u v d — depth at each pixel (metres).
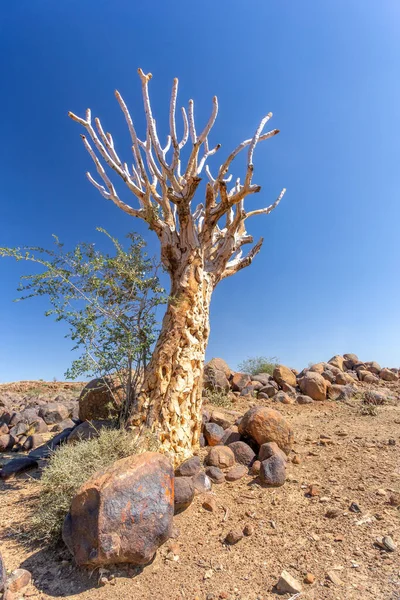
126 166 7.55
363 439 6.71
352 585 3.19
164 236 6.41
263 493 4.93
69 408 10.58
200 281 6.14
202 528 4.22
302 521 4.26
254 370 13.59
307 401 9.81
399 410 8.95
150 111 6.25
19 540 4.10
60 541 3.99
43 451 6.81
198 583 3.36
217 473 5.32
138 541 3.38
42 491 4.79
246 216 6.95
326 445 6.52
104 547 3.26
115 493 3.45
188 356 5.73
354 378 12.38
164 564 3.64
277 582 3.29
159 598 3.19
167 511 3.62
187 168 6.27
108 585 3.36
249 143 6.10
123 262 6.44
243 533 4.11
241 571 3.50
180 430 5.45
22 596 3.24
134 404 5.58
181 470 5.06
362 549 3.69
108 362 6.02
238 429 6.48
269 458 5.40
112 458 4.66
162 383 5.51
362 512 4.35
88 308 5.85
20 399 13.45
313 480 5.24
